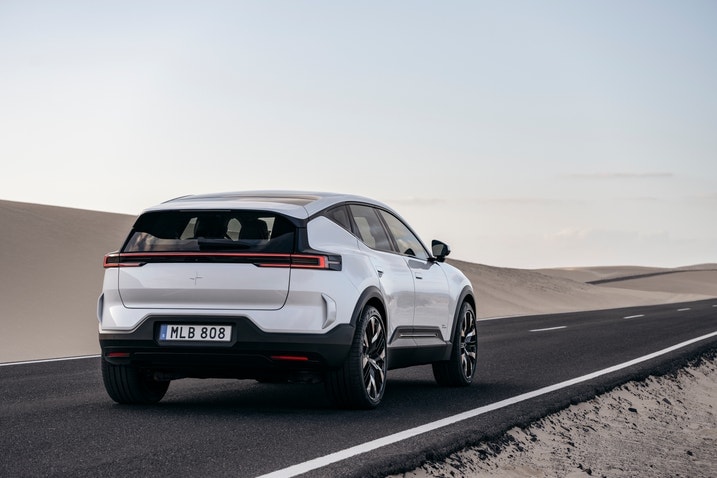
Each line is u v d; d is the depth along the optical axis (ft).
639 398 31.99
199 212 22.79
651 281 353.31
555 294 162.30
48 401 24.82
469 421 22.71
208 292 21.99
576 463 22.07
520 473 19.98
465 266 168.14
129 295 22.59
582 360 40.16
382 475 16.87
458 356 29.55
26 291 74.69
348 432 20.42
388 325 24.71
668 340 52.90
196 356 21.98
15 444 18.31
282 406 24.38
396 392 28.17
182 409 23.43
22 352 55.31
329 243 22.97
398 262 26.07
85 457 17.15
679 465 24.16
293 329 21.72
